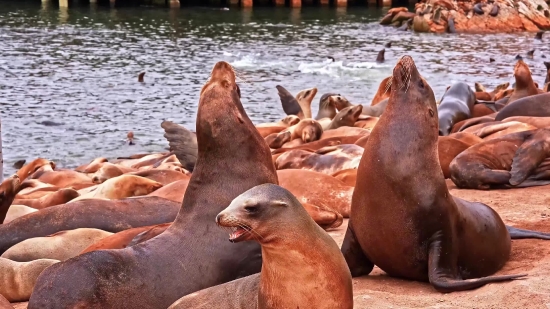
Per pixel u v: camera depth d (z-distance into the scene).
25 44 48.94
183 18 68.00
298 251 5.25
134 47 49.09
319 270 5.27
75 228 10.36
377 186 7.91
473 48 52.09
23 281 8.99
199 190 7.57
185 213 7.52
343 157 15.15
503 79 38.50
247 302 5.87
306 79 37.72
